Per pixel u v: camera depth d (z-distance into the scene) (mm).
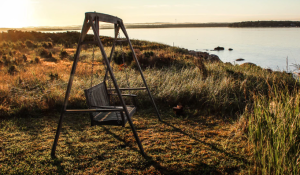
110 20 3490
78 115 4961
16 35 34094
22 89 6281
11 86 6422
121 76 7434
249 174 2525
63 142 3557
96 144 3471
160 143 3492
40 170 2752
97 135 3846
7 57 14789
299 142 2648
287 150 2461
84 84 6785
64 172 2729
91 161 2973
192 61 11398
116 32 4094
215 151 3197
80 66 11492
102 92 3961
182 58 13086
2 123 4395
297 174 2229
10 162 2953
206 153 3146
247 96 5293
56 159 3006
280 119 2984
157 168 2779
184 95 5672
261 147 2789
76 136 3805
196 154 3117
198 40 98000
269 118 2996
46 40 32344
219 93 5461
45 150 3291
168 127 4199
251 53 44750
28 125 4359
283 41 84188
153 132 3973
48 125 4352
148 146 3383
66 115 4957
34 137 3764
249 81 6066
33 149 3316
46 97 5621
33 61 14109
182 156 3055
